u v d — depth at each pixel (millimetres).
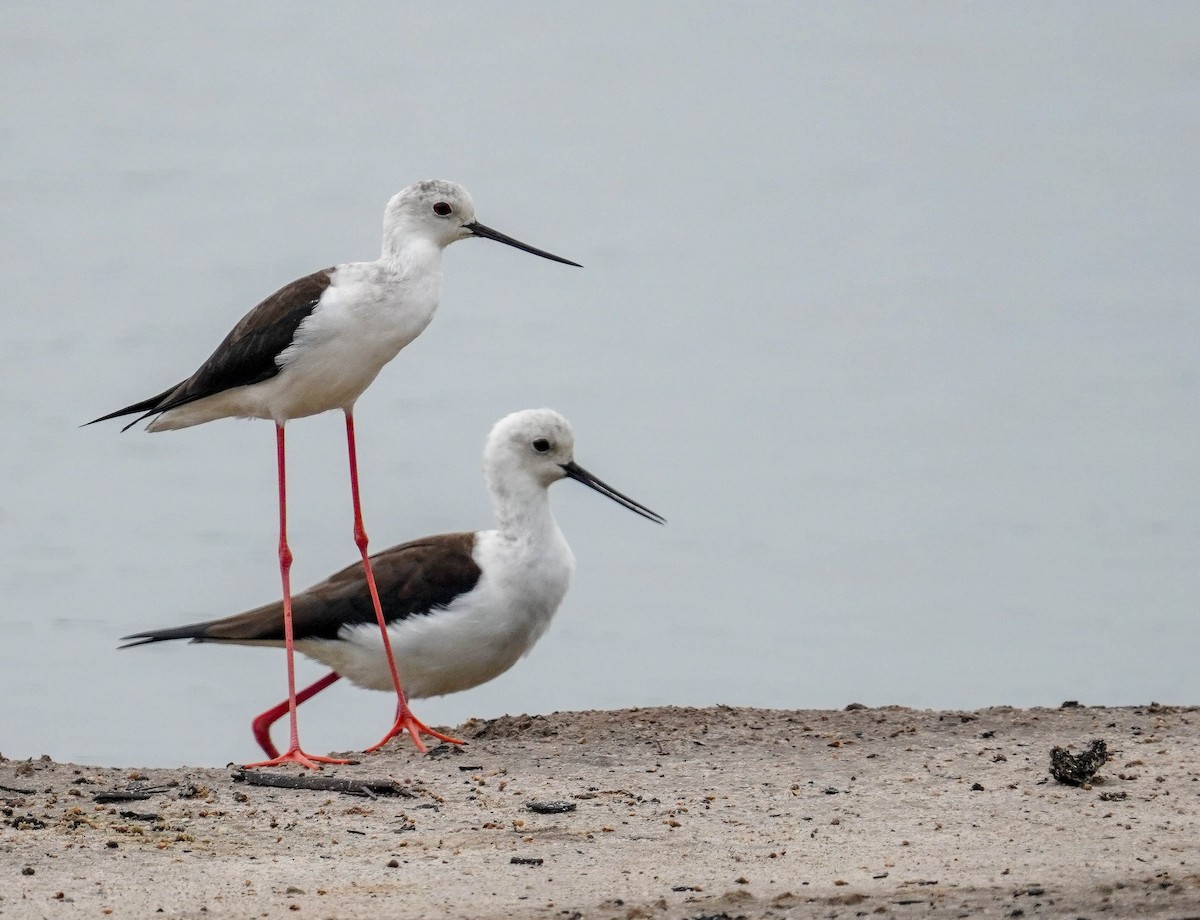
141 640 13500
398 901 7426
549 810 8953
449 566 11969
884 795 9117
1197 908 6867
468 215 11617
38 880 7715
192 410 11609
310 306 11086
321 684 12367
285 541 11375
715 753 10234
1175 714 10984
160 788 9383
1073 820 8453
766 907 7219
